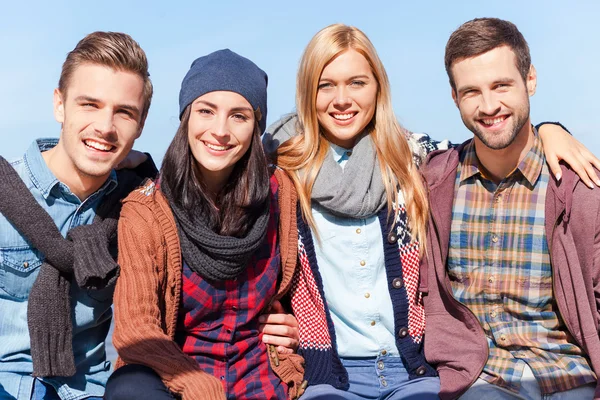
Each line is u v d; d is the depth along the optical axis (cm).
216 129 294
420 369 323
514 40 313
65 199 303
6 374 295
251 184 302
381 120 341
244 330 310
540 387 309
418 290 334
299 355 323
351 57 333
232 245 292
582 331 306
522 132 320
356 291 329
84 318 307
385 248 331
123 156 303
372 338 327
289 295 332
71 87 293
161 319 295
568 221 309
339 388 318
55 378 298
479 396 312
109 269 287
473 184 332
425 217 332
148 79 310
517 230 321
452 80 325
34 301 290
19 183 292
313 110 338
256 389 305
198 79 300
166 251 295
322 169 333
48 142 312
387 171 335
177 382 260
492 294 323
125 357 266
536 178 319
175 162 299
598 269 307
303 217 330
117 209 312
